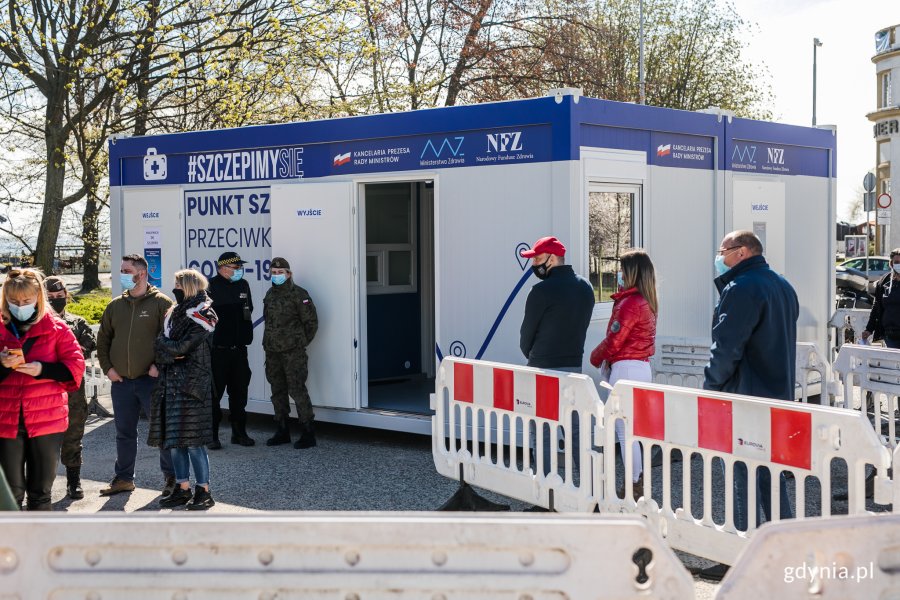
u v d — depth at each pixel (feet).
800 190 32.73
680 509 15.96
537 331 21.01
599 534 8.25
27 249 75.00
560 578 8.29
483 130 25.17
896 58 157.48
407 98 76.79
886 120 160.15
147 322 22.22
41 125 68.85
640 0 94.73
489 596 8.32
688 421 15.71
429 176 26.13
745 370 16.62
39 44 63.10
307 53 64.90
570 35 81.15
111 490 22.77
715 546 15.31
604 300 25.50
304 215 28.17
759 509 16.15
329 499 21.99
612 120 25.11
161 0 63.05
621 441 19.45
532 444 23.61
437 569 8.34
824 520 7.91
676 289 27.81
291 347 27.25
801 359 24.68
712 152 29.01
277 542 8.38
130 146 32.58
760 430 14.64
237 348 27.84
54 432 18.07
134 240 32.63
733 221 29.81
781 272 31.73
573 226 23.85
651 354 20.38
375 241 33.63
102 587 8.43
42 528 8.41
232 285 27.84
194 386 20.94
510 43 81.25
